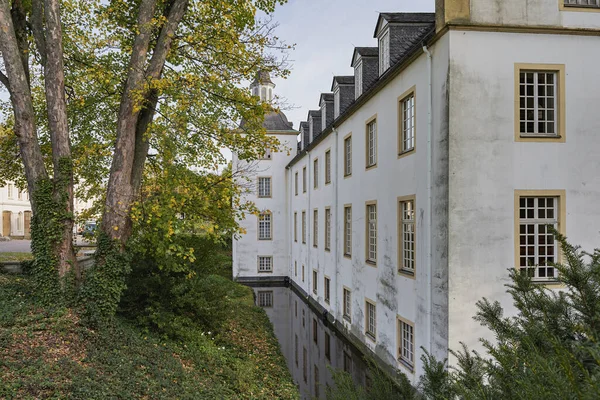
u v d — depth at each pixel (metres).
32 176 8.79
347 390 5.00
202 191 9.30
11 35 8.58
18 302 8.64
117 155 9.08
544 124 8.77
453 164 8.35
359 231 14.11
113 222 8.94
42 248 8.69
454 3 8.36
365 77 15.09
